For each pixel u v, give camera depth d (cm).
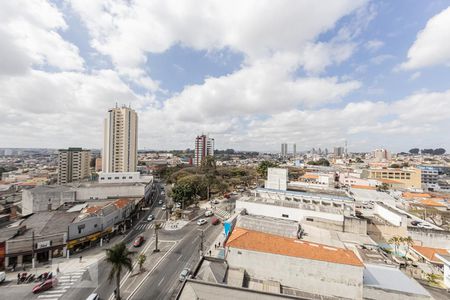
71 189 7262
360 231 4344
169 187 11950
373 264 3170
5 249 3872
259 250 3053
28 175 13625
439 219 5828
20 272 3731
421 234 4338
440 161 19625
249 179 12938
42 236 4169
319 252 2992
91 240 4797
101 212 5297
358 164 16812
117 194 7806
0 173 15000
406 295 2519
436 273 3472
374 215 5391
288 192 6312
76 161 13700
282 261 2952
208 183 9638
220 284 2444
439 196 8288
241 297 2339
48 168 17175
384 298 2583
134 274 3719
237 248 3133
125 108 12419
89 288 3328
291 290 2842
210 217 6919
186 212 7381
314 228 4300
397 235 4456
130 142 12588
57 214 5431
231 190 10650
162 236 5419
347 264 2728
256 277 3017
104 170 12562
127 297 3144
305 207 5159
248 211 5428
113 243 4997
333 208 5184
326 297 2731
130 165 12581
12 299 3042
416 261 3862
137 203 7281
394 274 2930
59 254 4288
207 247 4797
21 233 4309
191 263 4100
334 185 9538
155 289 3331
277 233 4131
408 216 5112
